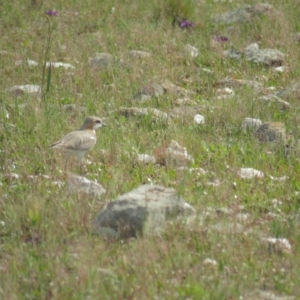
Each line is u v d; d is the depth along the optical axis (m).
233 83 33.62
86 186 22.00
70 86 32.84
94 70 34.78
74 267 18.03
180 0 42.69
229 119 28.78
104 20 43.28
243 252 18.62
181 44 38.50
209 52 37.78
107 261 18.09
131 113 29.25
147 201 19.88
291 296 17.36
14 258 18.25
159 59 36.22
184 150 25.20
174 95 31.78
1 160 24.52
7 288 16.98
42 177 23.05
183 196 21.44
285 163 25.09
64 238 19.34
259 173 24.03
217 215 20.56
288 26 40.94
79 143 23.64
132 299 16.73
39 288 17.31
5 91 31.53
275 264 18.30
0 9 44.16
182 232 19.58
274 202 21.95
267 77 34.97
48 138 26.25
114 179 22.16
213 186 22.72
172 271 17.78
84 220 19.97
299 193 22.69
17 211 20.27
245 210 21.55
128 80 33.62
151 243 18.56
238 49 38.25
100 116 29.08
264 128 27.34
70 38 40.12
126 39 39.41
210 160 25.28
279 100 30.88
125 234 19.48
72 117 28.97
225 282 17.38
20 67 35.19
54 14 42.97
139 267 17.67
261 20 41.81
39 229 19.67
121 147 25.55
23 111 28.59
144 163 24.56
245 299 17.09
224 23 42.44
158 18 43.09
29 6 45.31
